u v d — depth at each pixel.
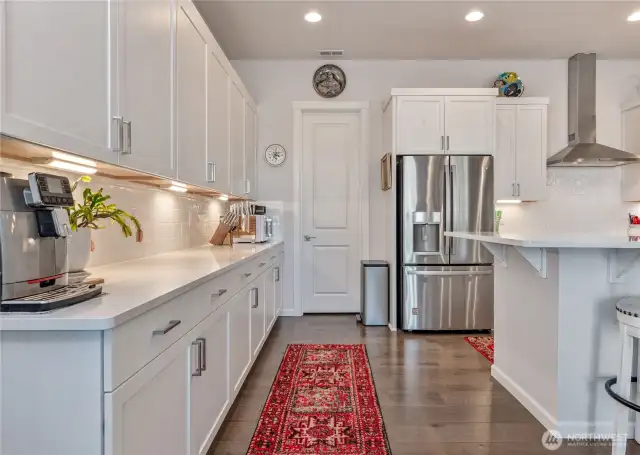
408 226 4.18
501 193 4.54
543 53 4.60
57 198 1.25
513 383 2.65
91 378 1.02
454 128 4.26
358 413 2.40
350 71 4.77
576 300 2.13
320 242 4.89
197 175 2.48
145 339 1.22
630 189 4.69
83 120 1.34
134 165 1.67
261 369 3.10
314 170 4.89
